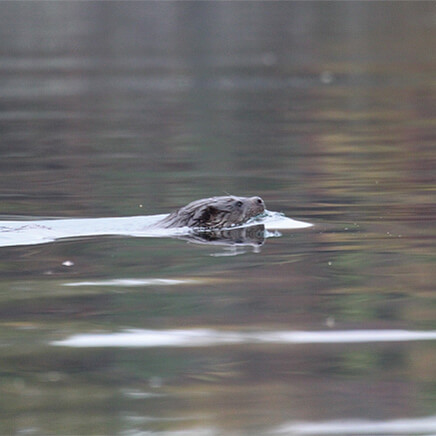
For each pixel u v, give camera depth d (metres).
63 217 38.16
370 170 48.44
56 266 29.78
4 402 18.59
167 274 28.61
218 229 35.94
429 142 58.22
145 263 30.11
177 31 163.25
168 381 19.56
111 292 26.48
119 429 17.27
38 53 130.25
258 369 20.20
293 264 29.69
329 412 17.95
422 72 102.06
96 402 18.56
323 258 30.41
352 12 198.25
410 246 31.84
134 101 82.50
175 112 75.12
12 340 22.28
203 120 70.31
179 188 44.47
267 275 28.33
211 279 27.89
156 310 24.67
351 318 23.72
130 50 132.75
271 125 67.00
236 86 92.44
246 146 57.53
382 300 25.33
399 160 51.44
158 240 33.84
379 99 81.56
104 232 35.16
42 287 27.12
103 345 21.88
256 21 181.62
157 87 92.38
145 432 17.14
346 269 28.84
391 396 18.66
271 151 55.44
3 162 52.91
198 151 55.97
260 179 46.44
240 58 118.38
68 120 70.94
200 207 36.56
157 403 18.45
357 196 41.53
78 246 32.75
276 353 21.19
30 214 38.84
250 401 18.53
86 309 24.80
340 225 35.75
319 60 115.56
